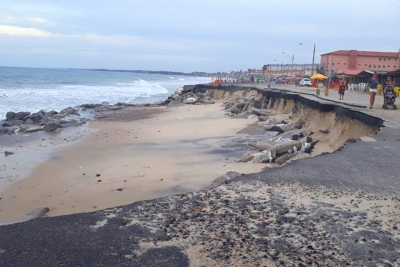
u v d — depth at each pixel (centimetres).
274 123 2523
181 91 6906
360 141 1224
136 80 14438
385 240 546
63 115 3541
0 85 7281
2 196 1212
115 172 1486
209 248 525
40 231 576
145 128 2838
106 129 2825
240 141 2095
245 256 504
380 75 4434
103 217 628
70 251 515
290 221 608
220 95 6041
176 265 483
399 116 1659
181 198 719
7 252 511
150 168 1528
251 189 762
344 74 6103
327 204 679
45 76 12656
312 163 957
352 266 479
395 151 1078
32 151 1977
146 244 536
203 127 2792
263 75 13588
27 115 3316
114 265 482
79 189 1266
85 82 10556
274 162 1459
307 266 480
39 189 1288
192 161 1639
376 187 770
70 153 1917
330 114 2038
